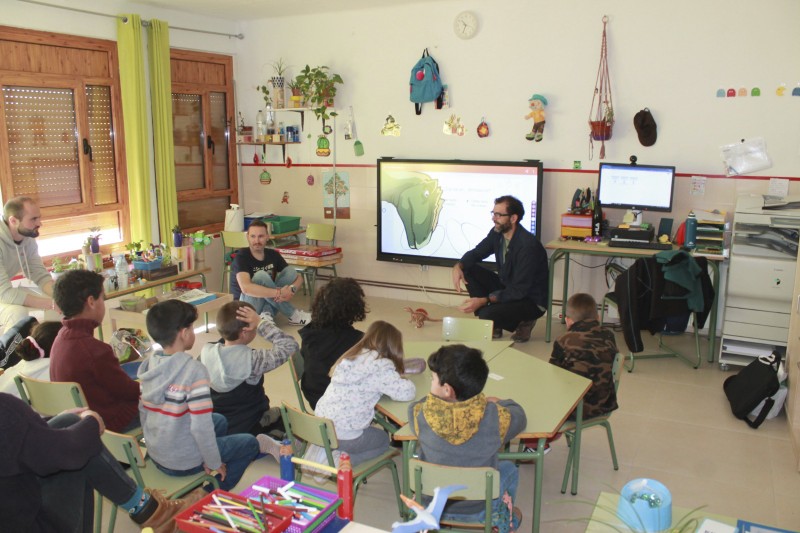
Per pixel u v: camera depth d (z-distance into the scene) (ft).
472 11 19.20
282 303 18.31
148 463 9.23
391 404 9.31
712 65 16.87
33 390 9.23
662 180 17.13
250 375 10.53
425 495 7.97
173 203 20.36
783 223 14.78
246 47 22.85
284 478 6.52
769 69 16.35
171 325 8.67
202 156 22.50
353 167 21.99
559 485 10.98
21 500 5.92
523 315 17.15
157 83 19.44
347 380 9.09
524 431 8.45
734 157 16.99
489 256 19.74
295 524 5.44
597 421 10.80
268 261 17.46
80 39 17.93
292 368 10.94
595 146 18.43
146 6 19.52
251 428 11.00
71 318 9.48
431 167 20.35
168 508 7.64
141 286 16.26
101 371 9.38
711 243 16.47
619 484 10.96
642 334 18.42
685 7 16.85
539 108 18.54
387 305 21.45
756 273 15.05
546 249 19.54
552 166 19.07
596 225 17.80
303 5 19.95
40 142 17.42
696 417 13.43
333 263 21.07
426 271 21.59
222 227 23.40
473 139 19.95
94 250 16.67
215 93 22.76
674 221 17.90
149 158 19.63
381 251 21.71
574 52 18.20
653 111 17.63
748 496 10.62
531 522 9.91
